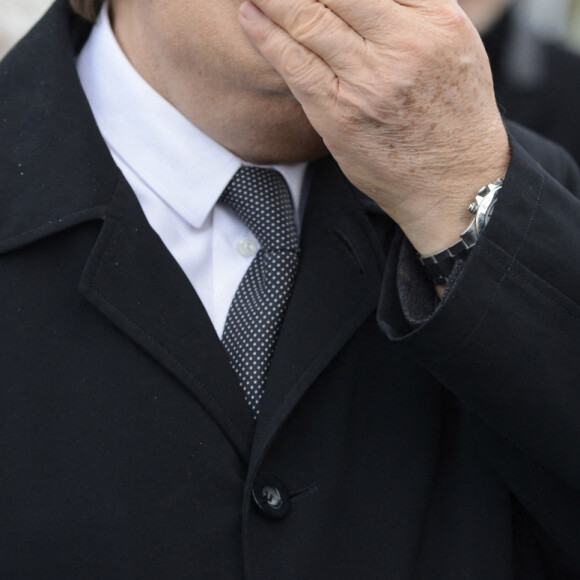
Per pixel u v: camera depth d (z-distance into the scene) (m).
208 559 3.02
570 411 3.06
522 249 3.01
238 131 3.30
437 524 3.39
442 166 3.05
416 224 3.14
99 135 3.29
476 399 3.11
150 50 3.32
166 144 3.38
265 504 3.11
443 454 3.48
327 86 2.96
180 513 3.01
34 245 3.13
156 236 3.21
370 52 2.90
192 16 3.09
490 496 3.43
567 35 8.92
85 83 3.54
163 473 3.02
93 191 3.18
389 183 3.09
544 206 3.05
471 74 2.99
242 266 3.42
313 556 3.15
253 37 2.97
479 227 3.06
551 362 3.03
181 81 3.26
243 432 3.15
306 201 3.55
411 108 2.95
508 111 6.91
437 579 3.33
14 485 2.94
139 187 3.38
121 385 3.05
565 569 3.62
